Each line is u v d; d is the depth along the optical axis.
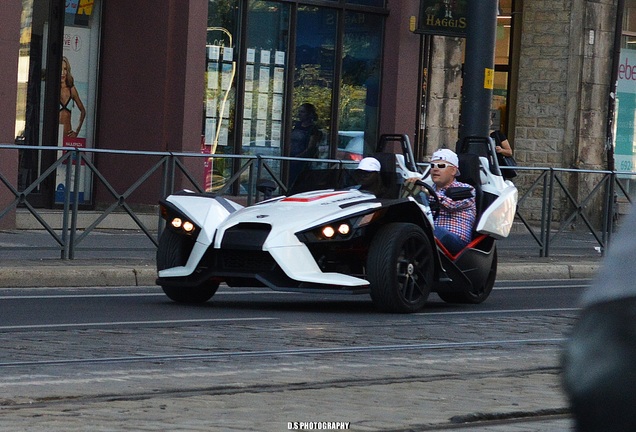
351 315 21.88
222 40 38.97
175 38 37.34
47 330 18.44
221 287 26.69
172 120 37.41
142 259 28.88
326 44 41.59
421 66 43.59
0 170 33.09
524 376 15.84
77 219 28.02
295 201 22.39
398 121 42.84
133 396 13.39
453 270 23.67
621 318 6.14
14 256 27.58
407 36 42.91
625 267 6.27
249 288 26.70
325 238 21.34
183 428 11.74
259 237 21.41
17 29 33.88
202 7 37.47
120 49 37.97
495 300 26.14
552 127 49.47
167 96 37.41
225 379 14.67
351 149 42.62
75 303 22.34
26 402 12.90
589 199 35.97
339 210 21.69
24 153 35.88
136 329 18.89
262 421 12.24
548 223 35.34
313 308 22.95
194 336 18.34
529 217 35.22
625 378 6.05
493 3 33.69
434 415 12.91
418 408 13.30
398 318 21.62
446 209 23.81
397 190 23.47
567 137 49.12
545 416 13.38
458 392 14.40
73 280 25.70
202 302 23.28
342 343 18.23
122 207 28.77
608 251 6.55
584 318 6.28
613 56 49.78
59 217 28.17
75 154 28.05
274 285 21.28
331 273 21.48
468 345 18.67
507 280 31.81
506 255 34.72
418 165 31.41
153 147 37.53
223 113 39.19
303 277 21.20
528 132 49.97
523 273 32.28
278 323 20.30
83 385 13.95
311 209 21.88
